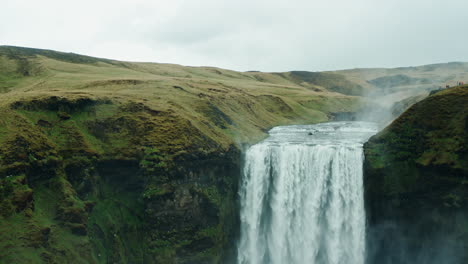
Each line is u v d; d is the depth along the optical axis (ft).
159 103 212.43
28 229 126.31
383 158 171.42
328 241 184.03
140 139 173.17
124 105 195.21
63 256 130.52
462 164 149.69
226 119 252.83
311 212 187.32
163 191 157.79
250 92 424.05
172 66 634.02
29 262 119.96
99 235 147.13
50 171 147.54
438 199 156.46
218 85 385.50
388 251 172.65
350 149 180.45
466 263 150.00
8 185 128.98
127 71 396.16
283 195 193.16
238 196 197.16
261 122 323.37
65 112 177.17
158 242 155.33
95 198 156.46
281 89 551.59
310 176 188.55
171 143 171.83
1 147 136.26
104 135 176.35
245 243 195.31
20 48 408.67
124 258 150.10
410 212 164.66
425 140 165.37
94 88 249.14
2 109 158.30
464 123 157.48
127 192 164.96
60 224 137.90
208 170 178.19
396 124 177.47
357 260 178.91
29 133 152.46
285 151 193.47
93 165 160.86
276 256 193.88
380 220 171.94
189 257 160.25
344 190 181.37
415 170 163.43
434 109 169.48
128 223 158.30
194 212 166.50
